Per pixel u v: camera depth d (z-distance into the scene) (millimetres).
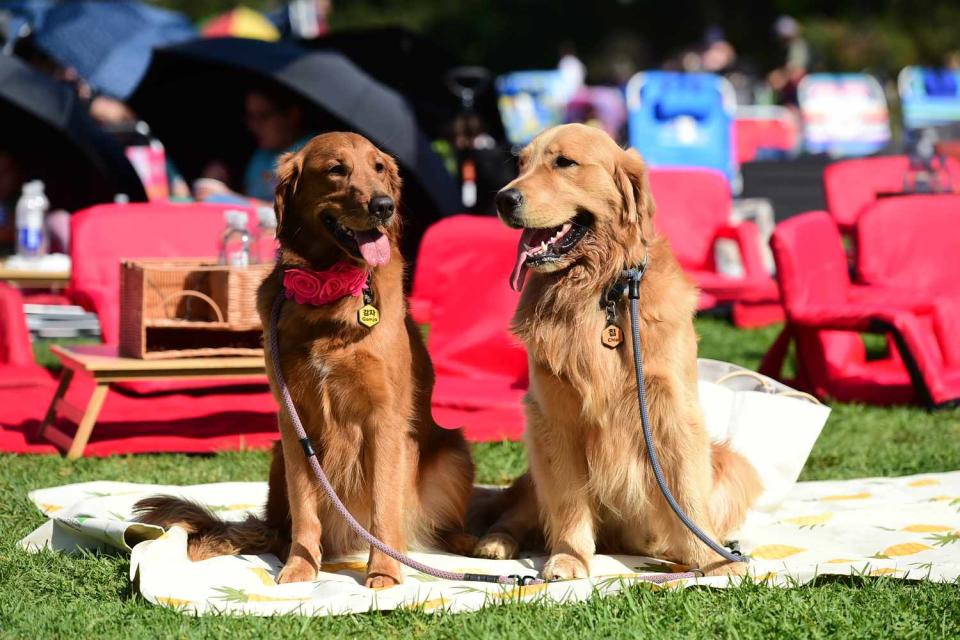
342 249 4645
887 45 38562
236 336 7203
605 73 44188
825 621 3965
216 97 12273
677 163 16625
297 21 21688
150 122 12617
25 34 15930
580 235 4723
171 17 17344
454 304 8273
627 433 4707
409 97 13906
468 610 4164
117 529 4695
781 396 5945
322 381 4613
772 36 40688
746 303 11906
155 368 6660
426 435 5113
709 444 4797
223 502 5691
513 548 5078
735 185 16812
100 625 3992
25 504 5605
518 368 7980
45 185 12031
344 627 3982
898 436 7473
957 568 4414
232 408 7898
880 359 10195
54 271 9453
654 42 44562
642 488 4766
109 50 15625
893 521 5371
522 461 6789
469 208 12305
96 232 8891
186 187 13602
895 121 24562
